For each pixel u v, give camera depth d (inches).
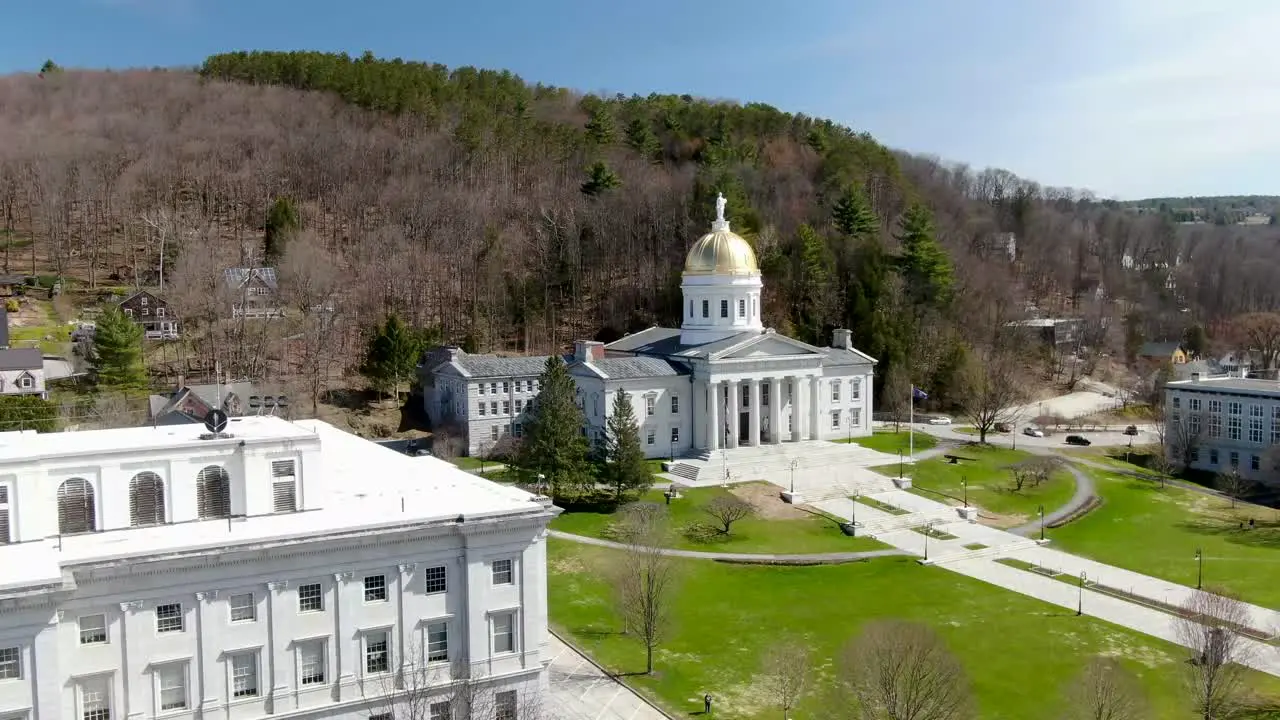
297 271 6712.6
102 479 2119.8
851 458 5157.5
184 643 2015.3
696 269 5413.4
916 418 6594.5
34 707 1809.8
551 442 4192.9
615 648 2883.9
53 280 7042.3
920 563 3703.3
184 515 2201.0
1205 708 2394.2
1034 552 3880.4
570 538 3841.0
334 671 2150.6
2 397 4697.3
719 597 3307.1
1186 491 4849.9
